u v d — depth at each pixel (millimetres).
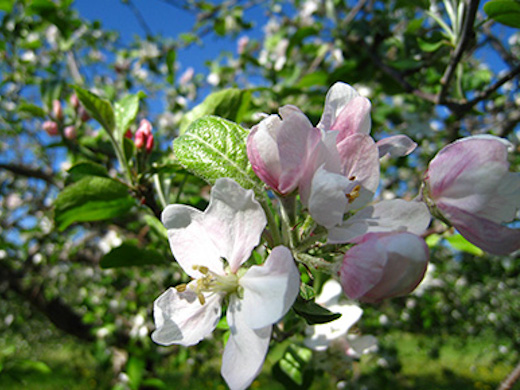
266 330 91
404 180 469
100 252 466
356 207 98
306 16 472
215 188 98
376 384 470
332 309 175
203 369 688
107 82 600
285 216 103
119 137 172
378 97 404
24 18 456
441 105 223
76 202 164
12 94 487
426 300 586
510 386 225
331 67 427
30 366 357
